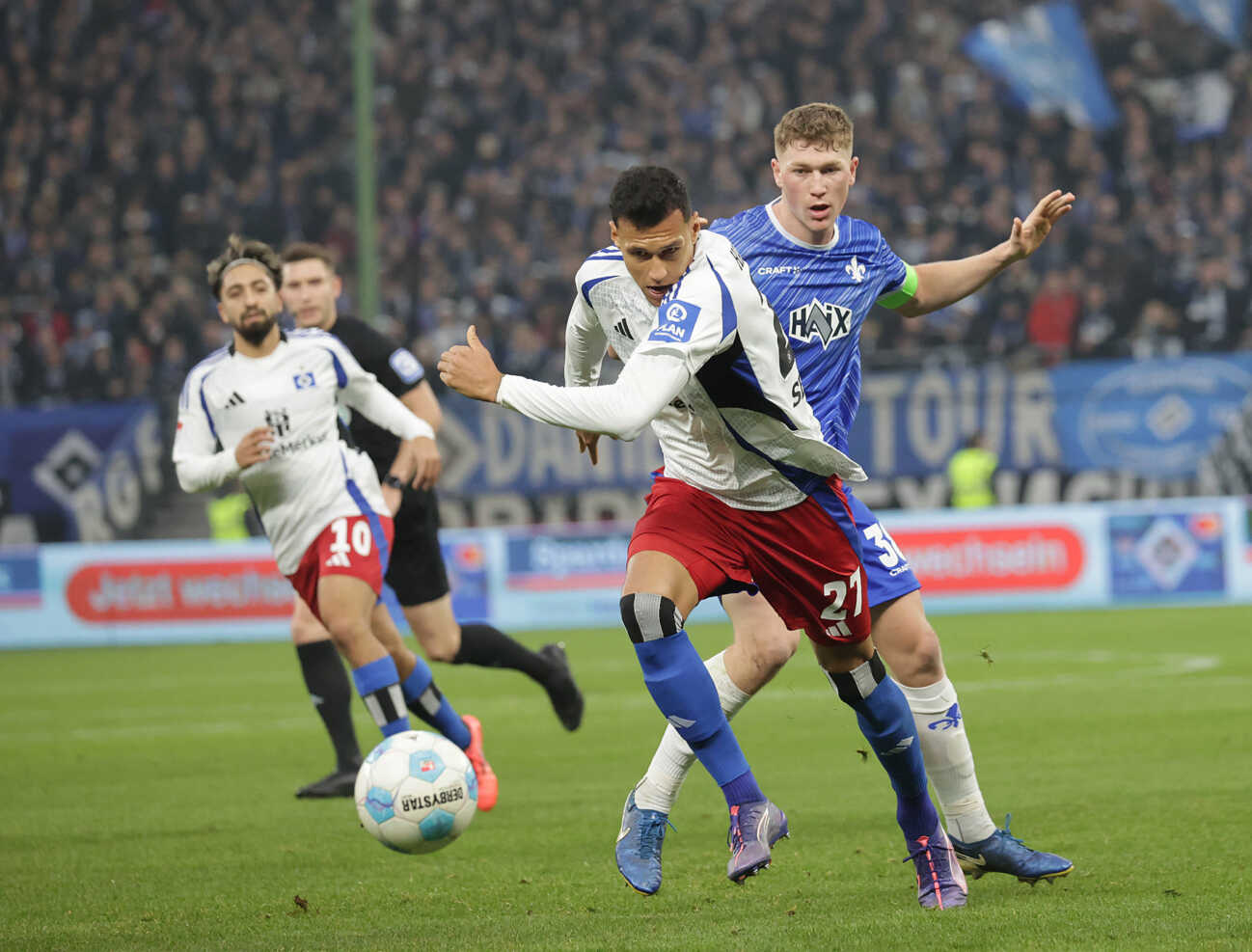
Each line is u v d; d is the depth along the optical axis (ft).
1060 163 279.28
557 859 59.67
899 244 265.34
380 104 298.15
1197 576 196.03
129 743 103.86
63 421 220.43
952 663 135.95
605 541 198.08
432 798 53.62
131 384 241.14
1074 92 289.74
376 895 53.47
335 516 69.62
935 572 195.31
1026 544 195.00
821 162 49.60
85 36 305.53
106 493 220.02
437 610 83.82
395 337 263.08
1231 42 288.51
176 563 197.57
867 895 50.52
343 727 79.25
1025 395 207.21
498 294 262.47
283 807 75.46
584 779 81.97
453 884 55.06
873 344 237.86
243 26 305.73
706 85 298.35
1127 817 64.08
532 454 211.82
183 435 70.03
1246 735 88.84
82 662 172.55
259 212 284.00
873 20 299.38
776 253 50.67
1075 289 242.37
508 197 280.92
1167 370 205.87
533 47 304.71
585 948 42.68
